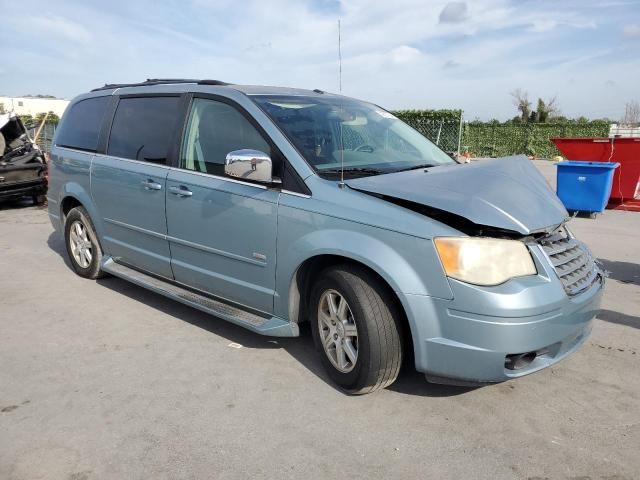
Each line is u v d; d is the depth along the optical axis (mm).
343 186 3291
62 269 6062
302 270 3455
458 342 2857
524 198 3195
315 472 2625
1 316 4617
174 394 3334
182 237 4188
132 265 4922
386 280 2979
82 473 2607
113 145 4941
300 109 3996
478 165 3652
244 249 3723
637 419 3086
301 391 3379
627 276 5855
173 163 4262
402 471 2637
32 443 2832
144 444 2832
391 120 4676
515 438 2900
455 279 2818
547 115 34938
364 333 3080
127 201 4688
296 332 3602
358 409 3174
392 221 3002
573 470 2641
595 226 8656
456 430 2969
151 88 4727
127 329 4340
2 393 3338
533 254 2959
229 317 3830
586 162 9555
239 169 3395
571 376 3582
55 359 3803
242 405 3215
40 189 10570
